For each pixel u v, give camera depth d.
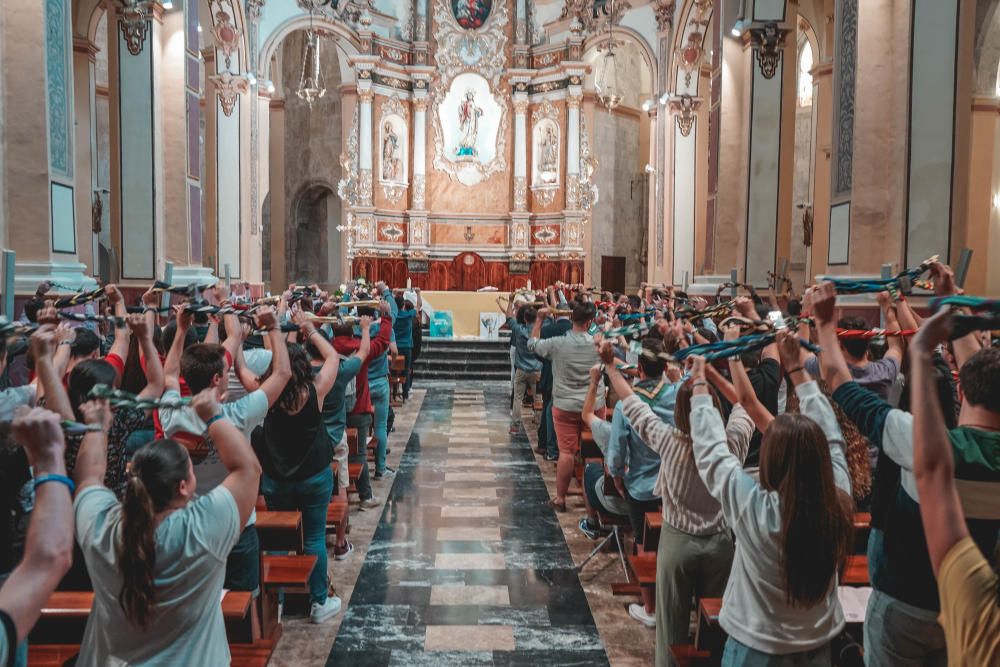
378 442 8.77
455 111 23.97
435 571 6.06
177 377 4.05
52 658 3.32
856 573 4.07
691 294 13.29
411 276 23.45
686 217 19.08
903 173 7.89
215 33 17.36
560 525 7.19
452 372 17.23
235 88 17.80
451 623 5.15
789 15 12.28
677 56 18.91
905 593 2.71
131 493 2.38
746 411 3.47
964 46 7.70
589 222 22.83
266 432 4.88
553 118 23.33
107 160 21.17
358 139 22.47
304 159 25.34
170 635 2.47
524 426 11.84
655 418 3.99
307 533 5.07
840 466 2.94
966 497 2.38
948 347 4.22
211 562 2.50
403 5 23.41
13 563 2.55
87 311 7.79
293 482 4.92
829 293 2.86
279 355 4.02
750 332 3.53
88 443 2.62
